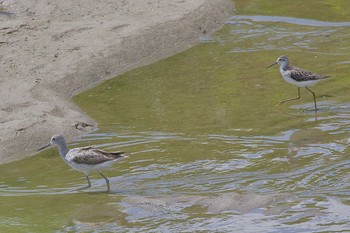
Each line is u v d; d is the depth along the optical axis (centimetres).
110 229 1287
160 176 1466
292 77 1770
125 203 1372
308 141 1590
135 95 1883
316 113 1741
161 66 2056
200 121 1716
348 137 1603
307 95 1850
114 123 1727
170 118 1741
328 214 1304
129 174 1483
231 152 1552
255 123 1694
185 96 1866
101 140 1638
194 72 2009
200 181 1437
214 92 1881
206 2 2412
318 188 1390
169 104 1822
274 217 1301
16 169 1531
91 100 1862
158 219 1312
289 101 1816
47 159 1577
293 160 1505
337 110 1752
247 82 1934
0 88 1830
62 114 1752
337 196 1359
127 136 1653
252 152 1548
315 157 1513
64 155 1444
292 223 1281
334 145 1566
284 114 1739
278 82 1930
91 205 1366
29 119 1688
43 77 1912
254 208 1330
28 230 1288
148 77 1989
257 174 1453
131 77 1992
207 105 1805
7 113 1714
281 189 1391
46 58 2009
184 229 1277
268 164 1492
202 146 1587
